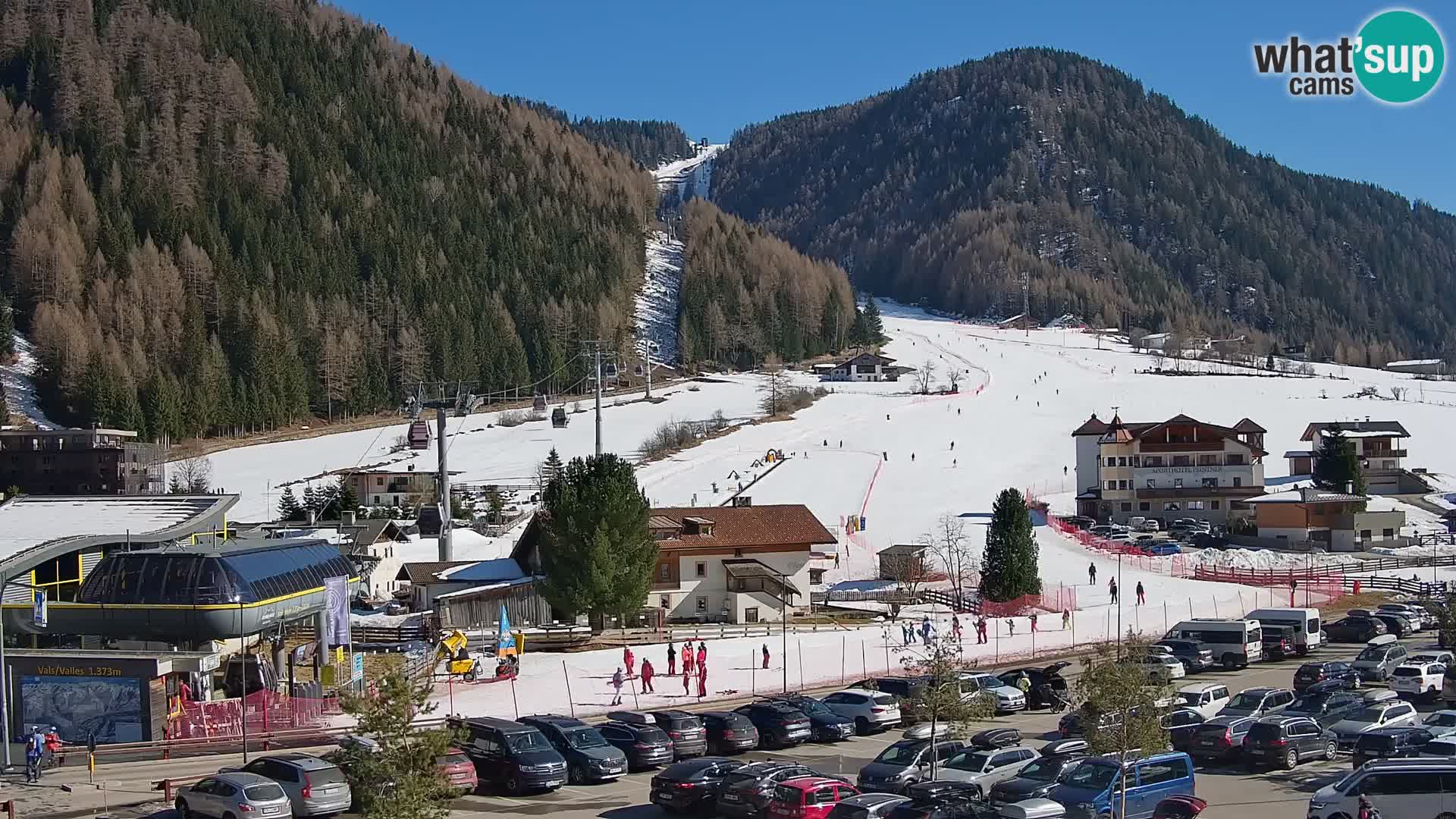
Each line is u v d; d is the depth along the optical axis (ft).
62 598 180.24
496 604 281.33
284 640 196.75
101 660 160.35
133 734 158.81
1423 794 113.50
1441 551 407.85
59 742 152.97
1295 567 373.40
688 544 296.51
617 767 146.51
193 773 145.79
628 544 259.19
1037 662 233.55
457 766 136.87
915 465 576.61
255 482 603.26
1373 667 206.28
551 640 248.93
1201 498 484.74
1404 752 136.15
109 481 524.93
